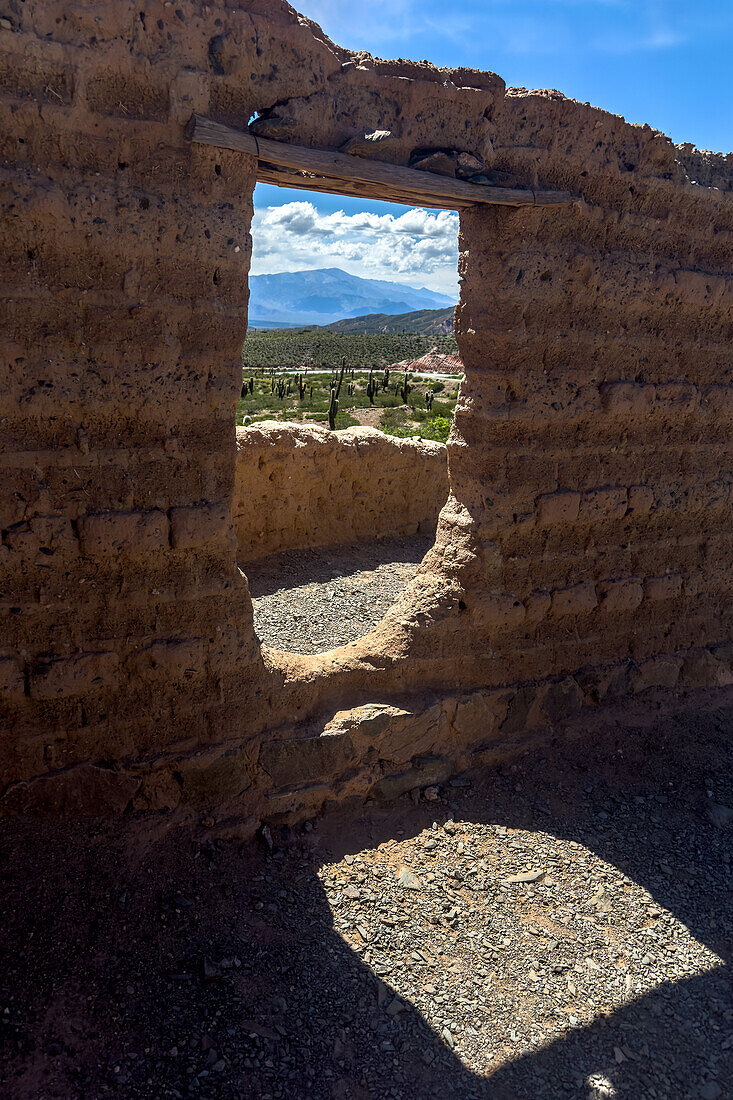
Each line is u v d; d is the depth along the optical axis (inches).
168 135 152.3
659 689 257.8
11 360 148.0
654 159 211.5
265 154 160.2
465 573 215.8
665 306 225.0
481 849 196.9
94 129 145.9
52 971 146.9
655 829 209.9
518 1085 139.9
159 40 148.1
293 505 387.9
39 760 169.9
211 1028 143.4
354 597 342.3
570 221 202.5
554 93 193.6
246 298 168.1
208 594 179.2
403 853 193.2
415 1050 144.9
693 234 226.2
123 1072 133.7
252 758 192.1
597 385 220.4
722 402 243.4
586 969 165.9
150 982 149.9
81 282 151.0
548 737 235.0
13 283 145.3
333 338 4128.9
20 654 162.7
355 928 170.6
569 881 189.5
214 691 185.9
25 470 154.2
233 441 174.2
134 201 151.6
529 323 204.1
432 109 181.3
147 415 163.0
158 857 174.7
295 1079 136.6
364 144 171.8
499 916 177.6
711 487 251.6
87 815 174.6
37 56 138.2
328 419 1249.4
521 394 207.2
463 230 209.3
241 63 156.6
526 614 226.2
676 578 252.5
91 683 170.4
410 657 213.5
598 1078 141.8
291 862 185.3
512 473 212.2
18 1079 129.7
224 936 162.6
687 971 167.3
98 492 162.1
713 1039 151.6
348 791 202.7
